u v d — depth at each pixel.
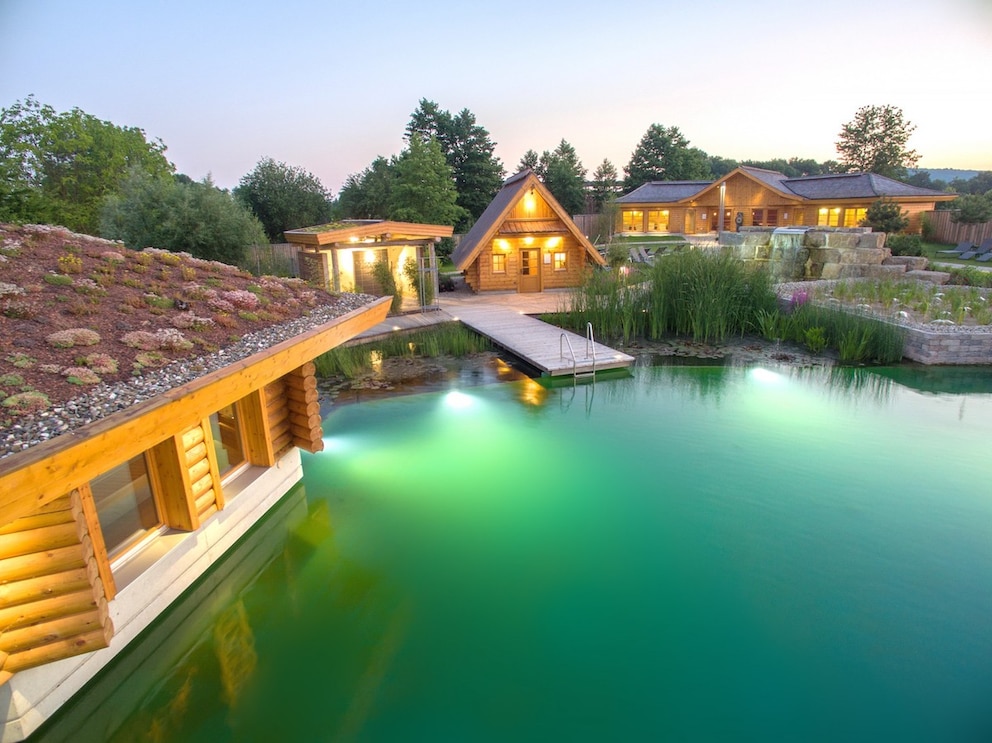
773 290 16.48
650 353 13.98
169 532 5.29
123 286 6.09
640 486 7.42
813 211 31.70
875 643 4.64
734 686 4.23
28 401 3.60
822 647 4.60
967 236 25.64
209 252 17.67
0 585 3.54
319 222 30.92
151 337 5.00
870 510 6.71
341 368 12.80
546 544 6.19
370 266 18.52
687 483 7.47
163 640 4.89
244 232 18.39
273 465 6.94
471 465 8.12
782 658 4.49
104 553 4.32
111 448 3.56
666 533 6.34
